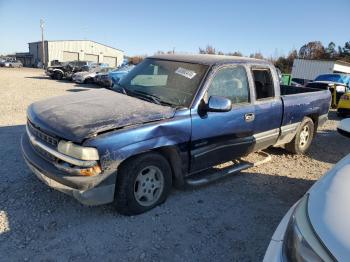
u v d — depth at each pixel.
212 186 4.88
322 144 7.91
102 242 3.38
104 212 3.91
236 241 3.60
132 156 3.70
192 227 3.77
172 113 3.98
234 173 5.11
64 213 3.83
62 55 64.50
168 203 4.23
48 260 3.07
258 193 4.79
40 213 3.79
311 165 6.20
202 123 4.22
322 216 1.99
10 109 9.76
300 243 1.94
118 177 3.68
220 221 3.95
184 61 4.79
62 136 3.43
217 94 4.48
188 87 4.35
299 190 5.03
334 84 15.59
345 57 66.31
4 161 5.20
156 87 4.55
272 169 5.79
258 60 5.26
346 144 8.10
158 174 4.00
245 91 4.87
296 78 33.44
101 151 3.38
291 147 6.47
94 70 23.33
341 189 2.20
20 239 3.33
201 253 3.35
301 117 6.11
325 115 6.90
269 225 3.96
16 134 6.81
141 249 3.33
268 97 5.34
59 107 4.02
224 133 4.54
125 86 4.84
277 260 2.05
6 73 31.89
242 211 4.23
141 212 3.92
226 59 4.82
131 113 3.80
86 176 3.37
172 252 3.33
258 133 5.17
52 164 3.54
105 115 3.71
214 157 4.52
